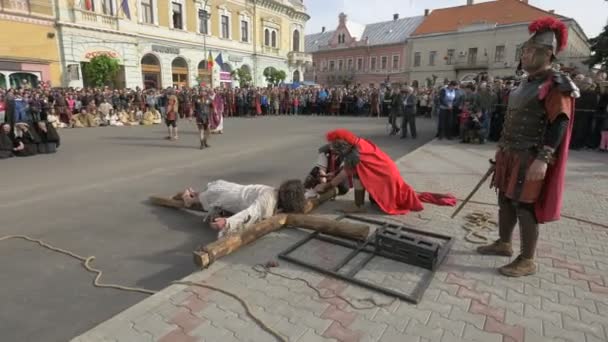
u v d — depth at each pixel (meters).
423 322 2.44
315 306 2.62
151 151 9.84
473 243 3.66
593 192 5.52
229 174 7.07
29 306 2.73
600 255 3.41
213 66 32.25
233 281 2.95
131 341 2.26
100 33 23.17
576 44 49.66
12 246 3.75
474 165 7.57
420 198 4.98
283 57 40.47
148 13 26.83
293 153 9.38
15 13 19.30
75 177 6.84
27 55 20.08
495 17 46.03
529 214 2.94
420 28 51.88
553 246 3.60
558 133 2.64
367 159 4.48
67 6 21.45
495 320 2.46
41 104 15.23
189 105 20.53
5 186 6.16
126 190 5.91
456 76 49.00
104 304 2.76
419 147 9.85
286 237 3.81
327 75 63.09
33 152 9.25
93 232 4.12
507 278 3.00
